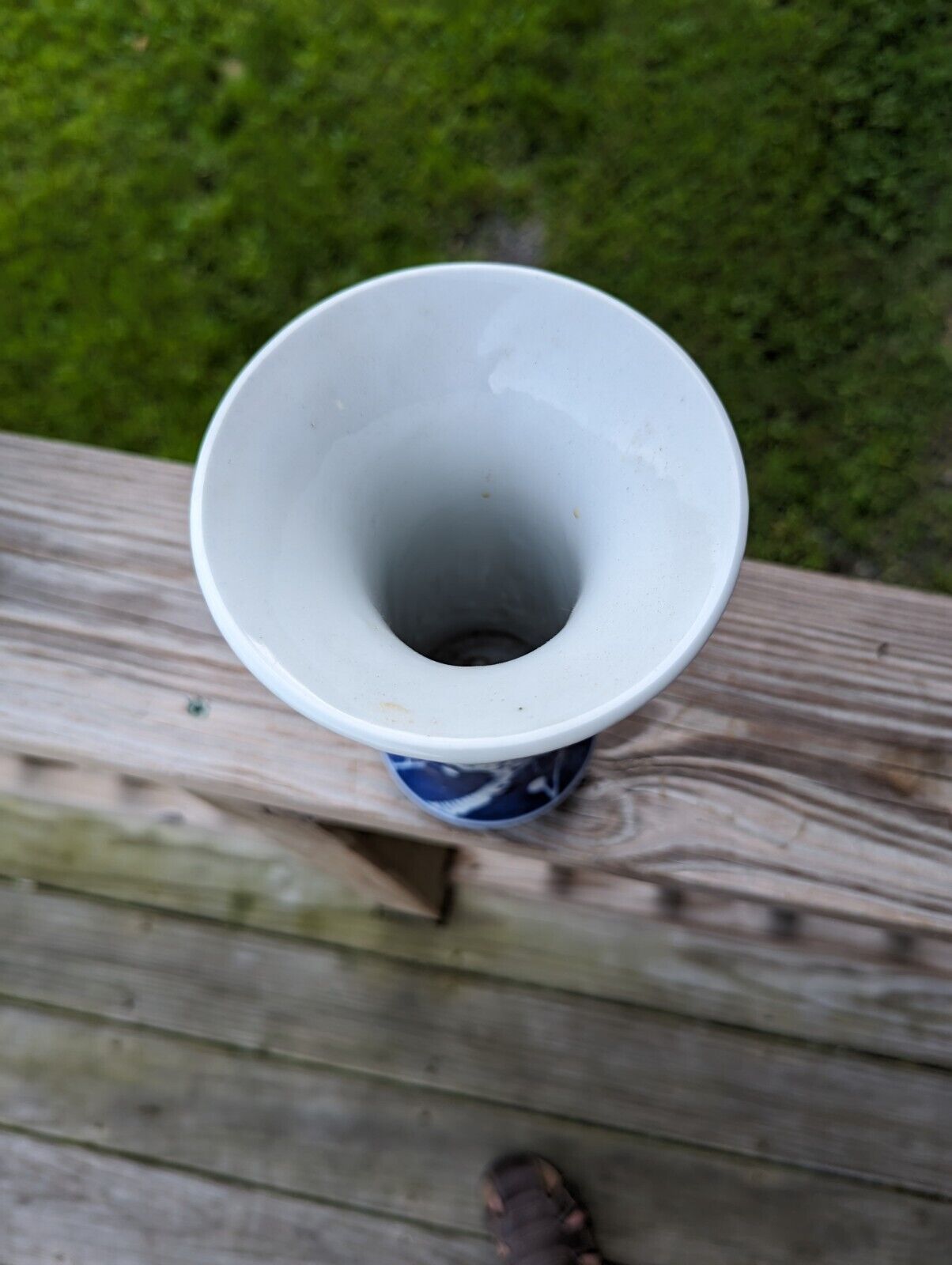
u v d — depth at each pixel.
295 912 1.20
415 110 1.69
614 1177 1.10
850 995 1.13
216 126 1.71
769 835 0.64
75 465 0.74
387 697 0.47
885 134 1.61
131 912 1.21
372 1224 1.10
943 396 1.50
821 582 0.70
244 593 0.47
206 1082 1.15
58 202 1.70
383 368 0.55
